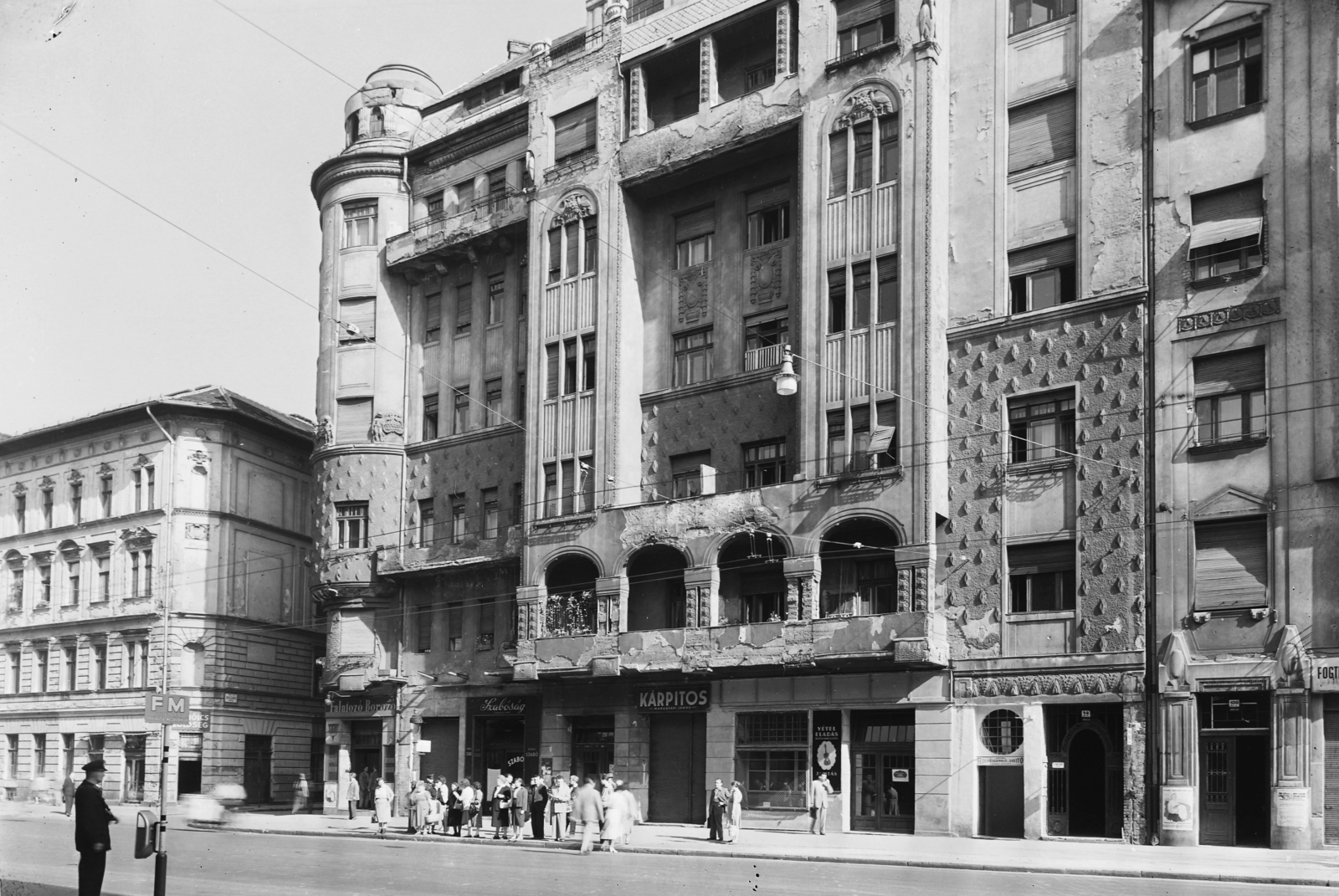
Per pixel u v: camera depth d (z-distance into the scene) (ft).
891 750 125.70
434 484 169.17
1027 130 124.98
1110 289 117.39
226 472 209.46
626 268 148.56
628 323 147.95
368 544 172.04
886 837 119.03
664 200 151.12
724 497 134.21
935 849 102.73
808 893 68.49
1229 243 112.06
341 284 178.70
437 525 168.04
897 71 127.85
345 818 161.38
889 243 126.62
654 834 122.42
